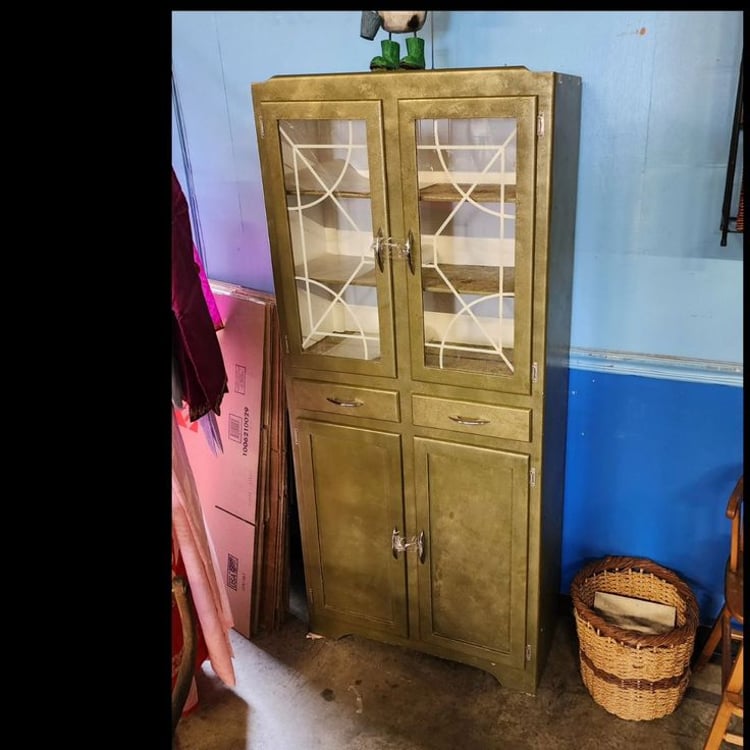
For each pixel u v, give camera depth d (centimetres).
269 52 218
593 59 182
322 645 236
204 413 188
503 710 207
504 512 192
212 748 199
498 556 198
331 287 193
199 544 200
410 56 175
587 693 211
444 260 188
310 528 224
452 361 186
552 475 200
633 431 213
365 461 206
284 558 240
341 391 201
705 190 183
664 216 189
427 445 195
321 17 207
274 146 180
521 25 186
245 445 230
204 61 228
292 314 199
